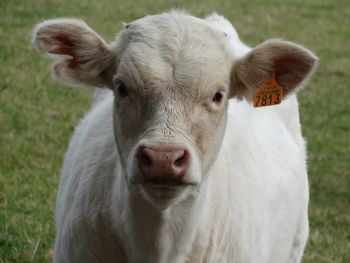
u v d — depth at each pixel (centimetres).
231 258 620
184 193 541
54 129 1266
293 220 745
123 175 565
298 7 2472
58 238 630
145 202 560
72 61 592
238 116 684
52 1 2109
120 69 554
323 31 2231
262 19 2267
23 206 993
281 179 712
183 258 589
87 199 598
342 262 973
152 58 548
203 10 2252
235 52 621
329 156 1375
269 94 617
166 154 504
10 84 1459
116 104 561
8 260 868
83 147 630
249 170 655
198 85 545
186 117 540
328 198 1186
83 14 2022
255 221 644
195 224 584
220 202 609
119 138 560
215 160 575
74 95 1442
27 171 1098
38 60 1612
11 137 1212
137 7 2173
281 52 599
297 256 790
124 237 582
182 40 559
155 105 538
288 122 794
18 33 1781
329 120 1560
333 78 1830
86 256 598
